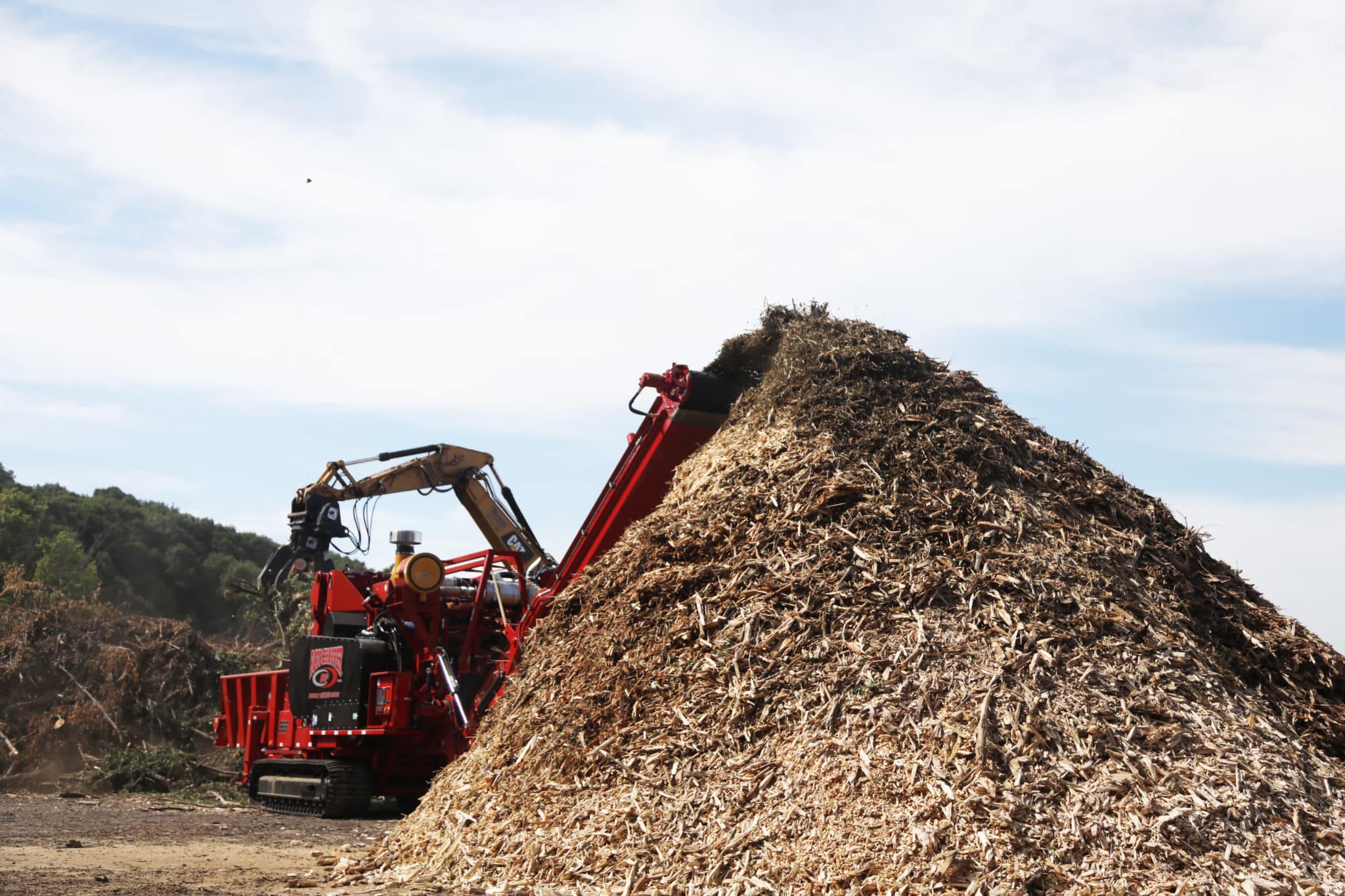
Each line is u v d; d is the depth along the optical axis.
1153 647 6.62
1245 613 7.85
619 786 6.45
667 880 5.66
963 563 7.03
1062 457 8.48
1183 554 8.07
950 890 5.06
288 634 19.02
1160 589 7.47
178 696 17.50
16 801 13.23
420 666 11.91
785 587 7.07
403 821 7.81
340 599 13.35
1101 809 5.43
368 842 9.16
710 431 9.98
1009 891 5.00
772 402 8.95
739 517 7.80
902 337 9.70
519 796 6.92
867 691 6.21
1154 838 5.27
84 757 15.98
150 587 42.72
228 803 13.79
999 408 8.91
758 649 6.75
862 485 7.66
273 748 13.70
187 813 12.26
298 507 14.39
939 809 5.46
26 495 42.22
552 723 7.25
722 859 5.65
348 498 14.40
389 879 6.73
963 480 7.75
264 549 52.00
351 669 12.05
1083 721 5.91
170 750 15.95
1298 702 7.21
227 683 14.98
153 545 45.94
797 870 5.43
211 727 17.30
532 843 6.41
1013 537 7.29
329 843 9.27
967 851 5.21
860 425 8.28
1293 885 5.10
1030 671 6.19
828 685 6.35
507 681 8.53
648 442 10.05
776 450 8.27
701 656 6.91
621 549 8.38
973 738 5.77
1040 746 5.75
